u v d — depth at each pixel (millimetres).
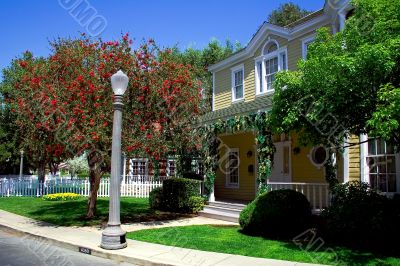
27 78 12406
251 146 18109
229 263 7512
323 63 7910
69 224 12906
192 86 13352
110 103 11703
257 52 18469
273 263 7441
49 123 11781
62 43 13180
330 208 9703
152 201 17281
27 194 24422
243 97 19219
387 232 8352
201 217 14664
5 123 26344
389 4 7633
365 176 11211
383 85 7141
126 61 12039
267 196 10609
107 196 23297
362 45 7496
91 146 12047
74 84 11484
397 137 8188
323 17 14531
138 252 8578
